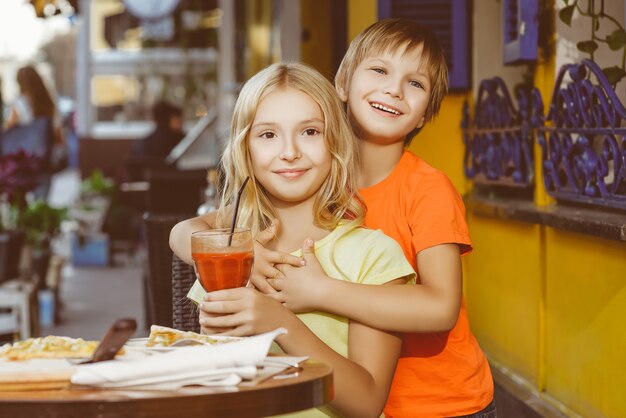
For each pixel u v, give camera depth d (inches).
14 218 251.4
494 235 185.6
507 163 175.9
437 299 82.7
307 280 80.4
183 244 93.5
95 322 279.1
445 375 95.5
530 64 163.0
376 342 79.5
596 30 142.6
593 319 136.2
